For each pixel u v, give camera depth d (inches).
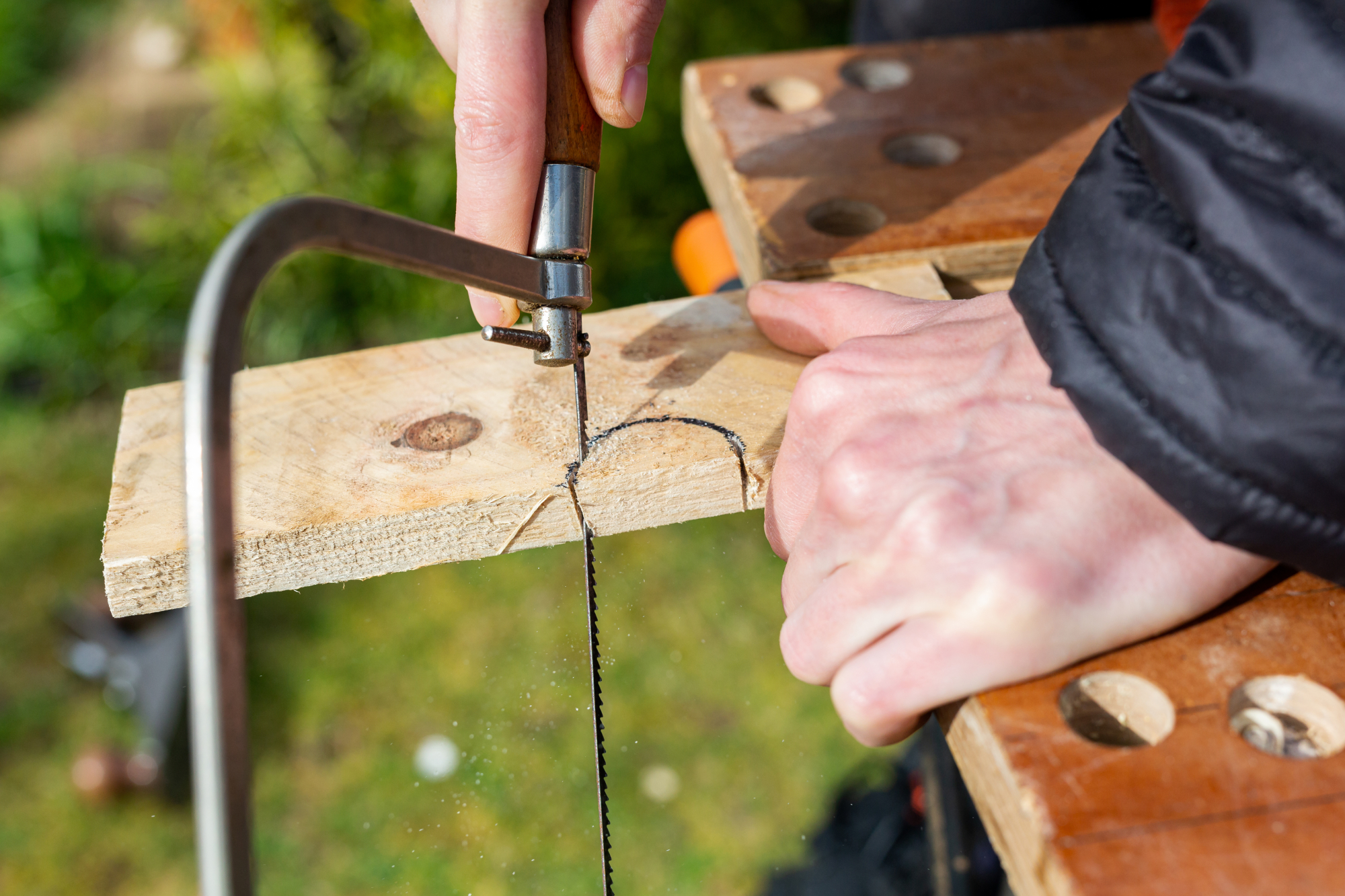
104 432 49.6
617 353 19.2
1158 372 15.4
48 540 44.9
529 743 36.9
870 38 31.0
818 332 18.6
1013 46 23.5
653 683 38.4
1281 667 15.7
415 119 49.3
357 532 17.6
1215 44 15.6
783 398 18.6
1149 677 15.6
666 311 19.8
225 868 13.3
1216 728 15.3
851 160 21.3
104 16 70.6
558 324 17.4
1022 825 15.0
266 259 13.8
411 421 18.5
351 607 42.0
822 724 36.7
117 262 53.7
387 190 48.1
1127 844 14.7
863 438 16.2
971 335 16.9
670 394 18.6
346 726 38.2
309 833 35.4
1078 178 16.3
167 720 36.8
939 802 22.4
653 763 36.1
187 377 13.4
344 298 49.9
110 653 40.1
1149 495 15.7
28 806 37.2
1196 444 15.3
